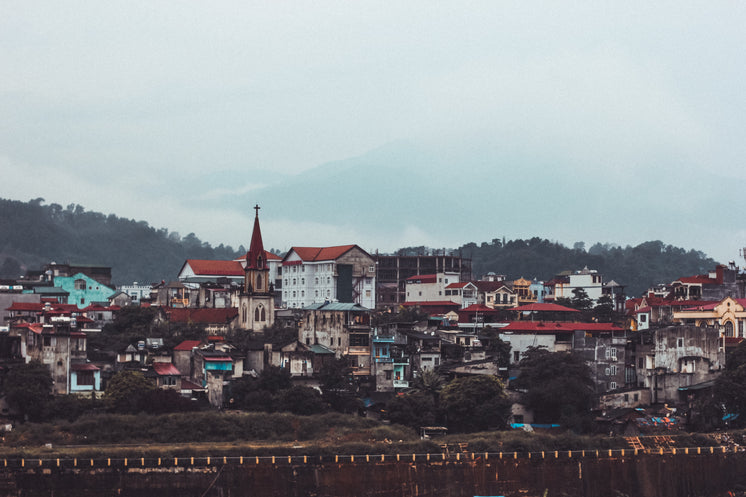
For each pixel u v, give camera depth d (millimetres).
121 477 158500
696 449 174875
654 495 172750
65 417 175500
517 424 190500
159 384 190500
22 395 173125
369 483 164750
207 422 177125
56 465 156625
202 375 195750
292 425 180375
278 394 190375
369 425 183375
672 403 199125
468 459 168750
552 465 171500
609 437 179375
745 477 174625
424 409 187500
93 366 186375
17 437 167750
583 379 195750
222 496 160000
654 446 176500
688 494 173375
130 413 178375
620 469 172875
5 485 155000
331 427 181375
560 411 189750
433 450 170875
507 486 169125
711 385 195250
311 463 163750
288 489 162125
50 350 182625
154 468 159375
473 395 188750
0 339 191500
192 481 159875
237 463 161375
